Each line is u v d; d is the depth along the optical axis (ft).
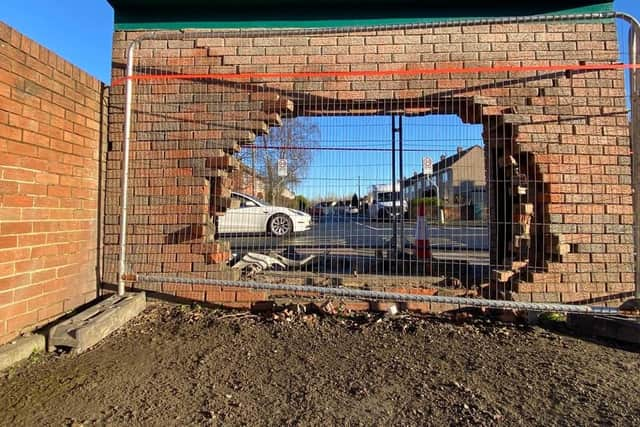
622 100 11.66
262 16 12.65
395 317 11.20
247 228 20.26
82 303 11.21
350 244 15.11
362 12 12.50
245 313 11.66
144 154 12.42
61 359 8.61
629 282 11.33
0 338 8.38
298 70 12.38
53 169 9.97
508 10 12.30
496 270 11.96
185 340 9.71
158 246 12.25
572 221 11.43
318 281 13.12
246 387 7.54
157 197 12.31
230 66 12.47
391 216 15.40
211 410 6.75
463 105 12.41
